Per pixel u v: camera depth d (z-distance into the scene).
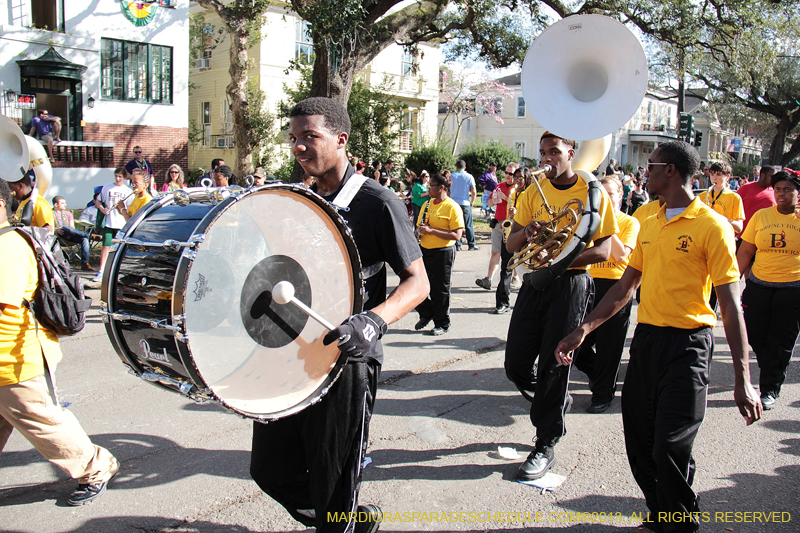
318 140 2.32
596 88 3.48
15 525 2.98
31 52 15.92
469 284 9.68
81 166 16.84
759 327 4.69
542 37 3.47
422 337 6.57
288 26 23.36
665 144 2.86
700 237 2.71
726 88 24.28
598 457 3.79
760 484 3.47
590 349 4.68
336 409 2.30
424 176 12.52
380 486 3.40
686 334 2.76
